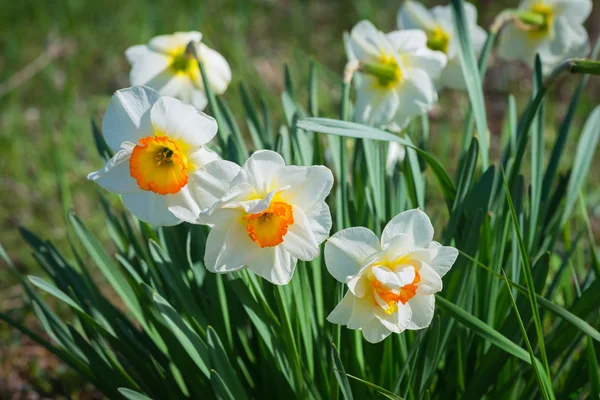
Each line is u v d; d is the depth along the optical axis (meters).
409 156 0.79
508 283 0.70
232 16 2.17
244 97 0.88
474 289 0.77
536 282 0.75
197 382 0.75
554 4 0.86
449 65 0.87
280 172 0.63
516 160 0.76
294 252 0.64
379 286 0.64
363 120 0.81
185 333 0.70
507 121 0.90
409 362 0.71
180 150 0.65
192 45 0.79
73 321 1.02
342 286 0.71
